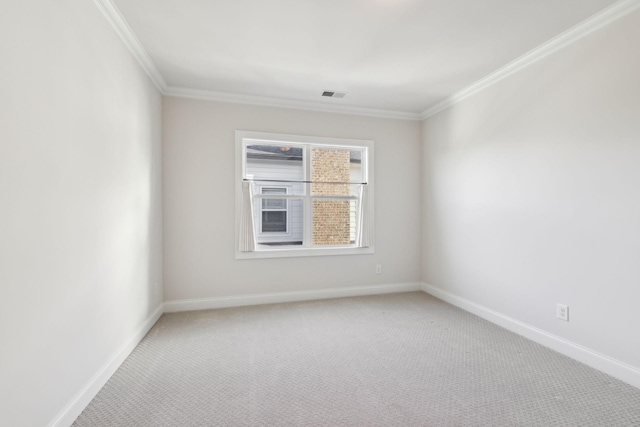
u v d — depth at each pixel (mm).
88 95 1859
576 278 2379
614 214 2133
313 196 4098
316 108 3971
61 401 1593
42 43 1455
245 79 3277
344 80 3309
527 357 2420
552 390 1975
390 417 1720
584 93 2312
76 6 1731
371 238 4184
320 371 2223
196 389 1995
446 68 3037
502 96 3057
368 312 3484
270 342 2709
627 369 2051
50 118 1513
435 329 2998
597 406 1810
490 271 3213
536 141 2701
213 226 3635
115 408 1800
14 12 1282
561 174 2488
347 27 2359
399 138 4316
